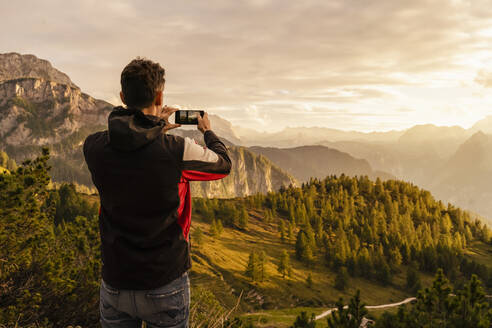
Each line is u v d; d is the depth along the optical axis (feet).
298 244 418.92
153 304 5.61
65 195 201.05
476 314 13.74
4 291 12.80
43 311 13.38
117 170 5.40
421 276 401.90
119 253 5.50
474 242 613.11
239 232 488.02
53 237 14.96
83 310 14.57
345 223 571.28
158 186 5.43
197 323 12.77
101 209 6.07
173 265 5.72
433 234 577.02
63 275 14.35
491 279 355.15
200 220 490.08
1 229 12.37
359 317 15.87
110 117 5.69
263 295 273.95
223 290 153.48
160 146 5.46
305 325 23.77
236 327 12.52
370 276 378.94
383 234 540.52
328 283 339.77
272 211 592.60
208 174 6.02
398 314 15.15
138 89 5.71
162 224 5.59
